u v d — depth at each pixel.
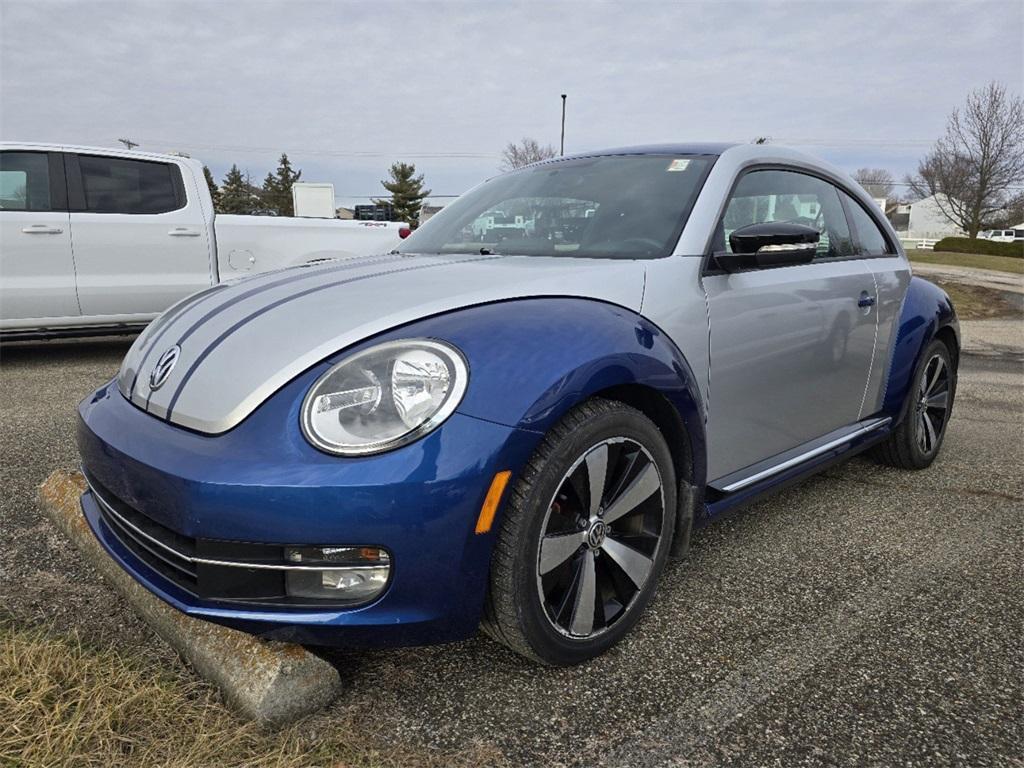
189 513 1.63
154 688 1.80
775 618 2.29
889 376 3.46
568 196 2.82
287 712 1.72
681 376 2.11
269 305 2.04
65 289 5.95
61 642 1.98
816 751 1.70
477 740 1.71
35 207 5.82
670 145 2.97
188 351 1.96
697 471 2.27
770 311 2.58
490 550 1.73
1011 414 5.35
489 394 1.70
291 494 1.58
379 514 1.59
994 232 63.56
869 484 3.62
